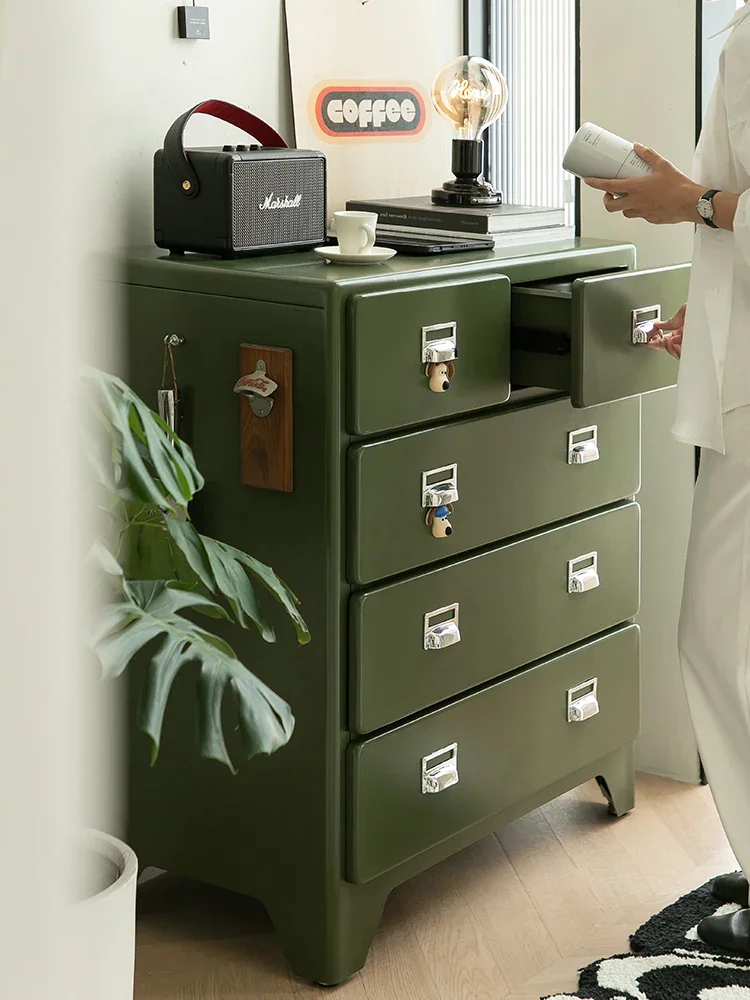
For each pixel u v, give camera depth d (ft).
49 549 0.99
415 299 5.45
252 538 5.68
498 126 8.78
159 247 6.19
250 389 5.43
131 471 4.10
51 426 0.98
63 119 0.95
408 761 5.89
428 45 7.83
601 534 6.95
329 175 7.25
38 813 1.01
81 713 1.08
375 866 5.77
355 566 5.43
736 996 5.54
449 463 5.83
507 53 8.46
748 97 5.16
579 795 7.90
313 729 5.61
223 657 4.28
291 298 5.31
